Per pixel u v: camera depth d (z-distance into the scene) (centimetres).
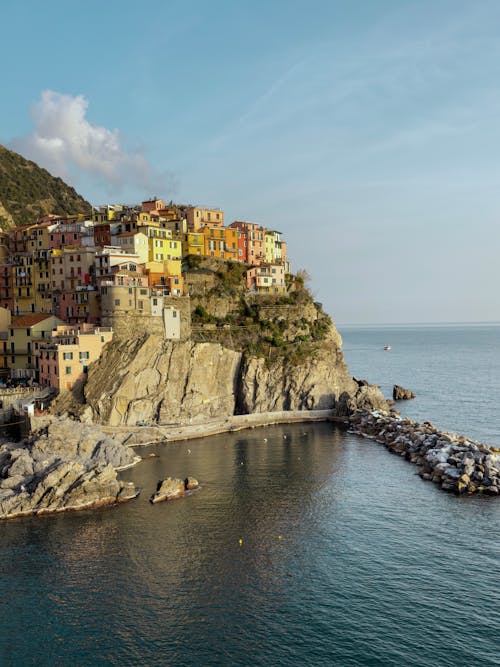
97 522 7150
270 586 5656
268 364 13712
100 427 10469
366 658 4569
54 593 5547
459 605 5303
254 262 17388
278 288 16062
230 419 12650
